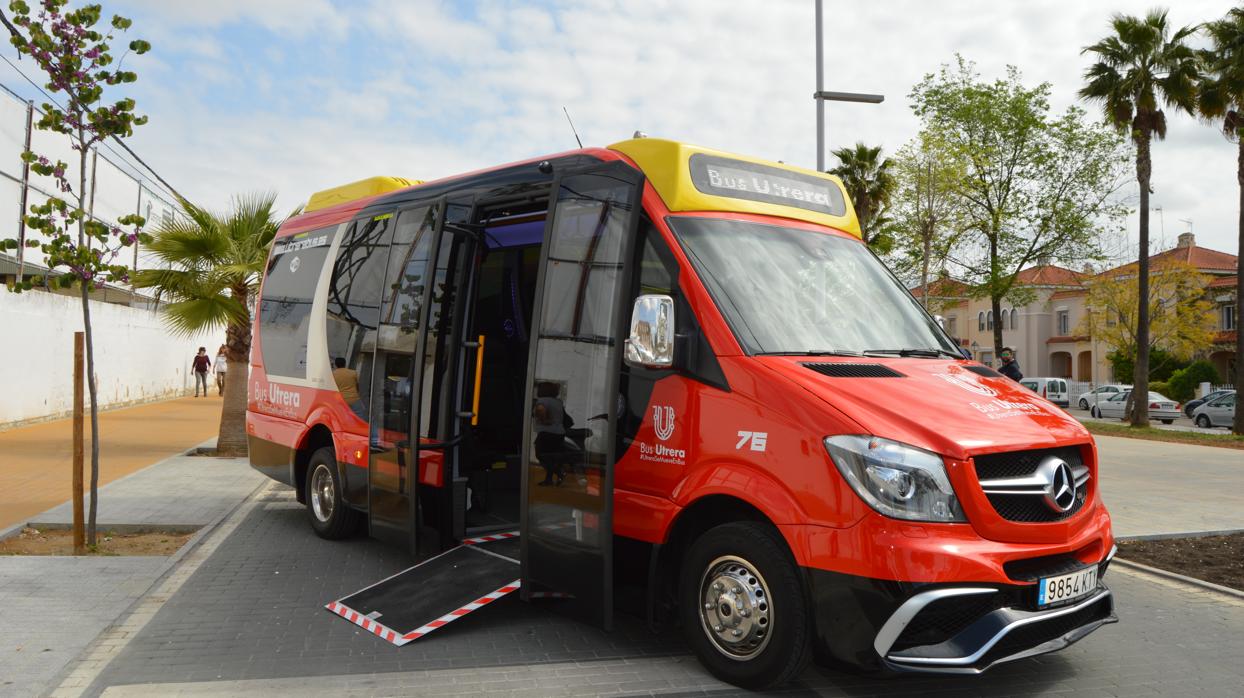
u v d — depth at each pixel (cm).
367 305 738
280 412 876
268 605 595
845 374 452
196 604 595
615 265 499
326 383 789
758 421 441
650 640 530
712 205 528
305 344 834
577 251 532
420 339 649
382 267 729
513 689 448
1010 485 415
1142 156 2870
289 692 439
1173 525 936
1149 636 557
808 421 423
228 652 499
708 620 460
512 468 716
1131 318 4394
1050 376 5944
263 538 812
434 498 661
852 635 400
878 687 461
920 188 2781
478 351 669
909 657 394
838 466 408
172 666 475
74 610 562
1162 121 2822
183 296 1376
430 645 518
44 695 430
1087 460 464
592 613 486
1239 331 2633
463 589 558
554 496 516
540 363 538
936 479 401
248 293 1404
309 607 591
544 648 513
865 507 398
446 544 656
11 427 1733
